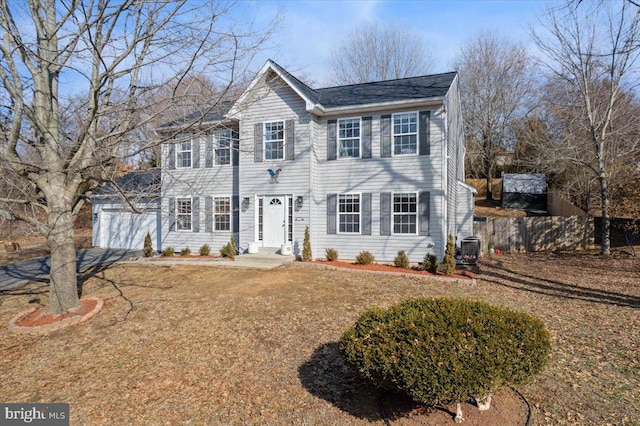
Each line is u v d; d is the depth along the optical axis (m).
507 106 34.97
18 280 13.30
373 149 14.55
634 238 18.22
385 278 11.53
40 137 8.60
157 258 16.11
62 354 6.61
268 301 9.02
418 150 13.90
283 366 5.64
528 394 4.64
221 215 17.23
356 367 4.14
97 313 8.76
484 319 4.16
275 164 15.20
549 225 18.70
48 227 8.58
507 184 29.28
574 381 4.96
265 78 14.32
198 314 8.30
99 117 8.78
